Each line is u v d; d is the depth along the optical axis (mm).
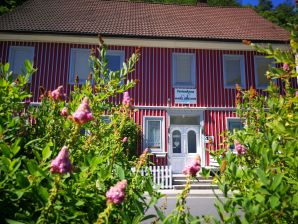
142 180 2518
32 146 2514
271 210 1635
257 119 3885
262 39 15398
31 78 14203
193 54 15453
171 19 18109
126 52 15031
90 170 2059
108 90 3518
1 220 1715
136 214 1940
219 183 2004
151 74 14945
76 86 3633
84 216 1938
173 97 14859
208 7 20891
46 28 14531
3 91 2658
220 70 15430
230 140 3494
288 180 1969
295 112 2479
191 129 14844
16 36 14250
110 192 1591
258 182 1863
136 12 18719
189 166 1851
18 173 1671
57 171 1512
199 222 1786
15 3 24734
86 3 19062
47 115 2945
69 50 14797
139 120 14422
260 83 15516
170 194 11125
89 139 2766
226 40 14859
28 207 1823
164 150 14352
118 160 2904
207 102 14992
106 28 15383
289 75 2328
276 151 2139
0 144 1877
